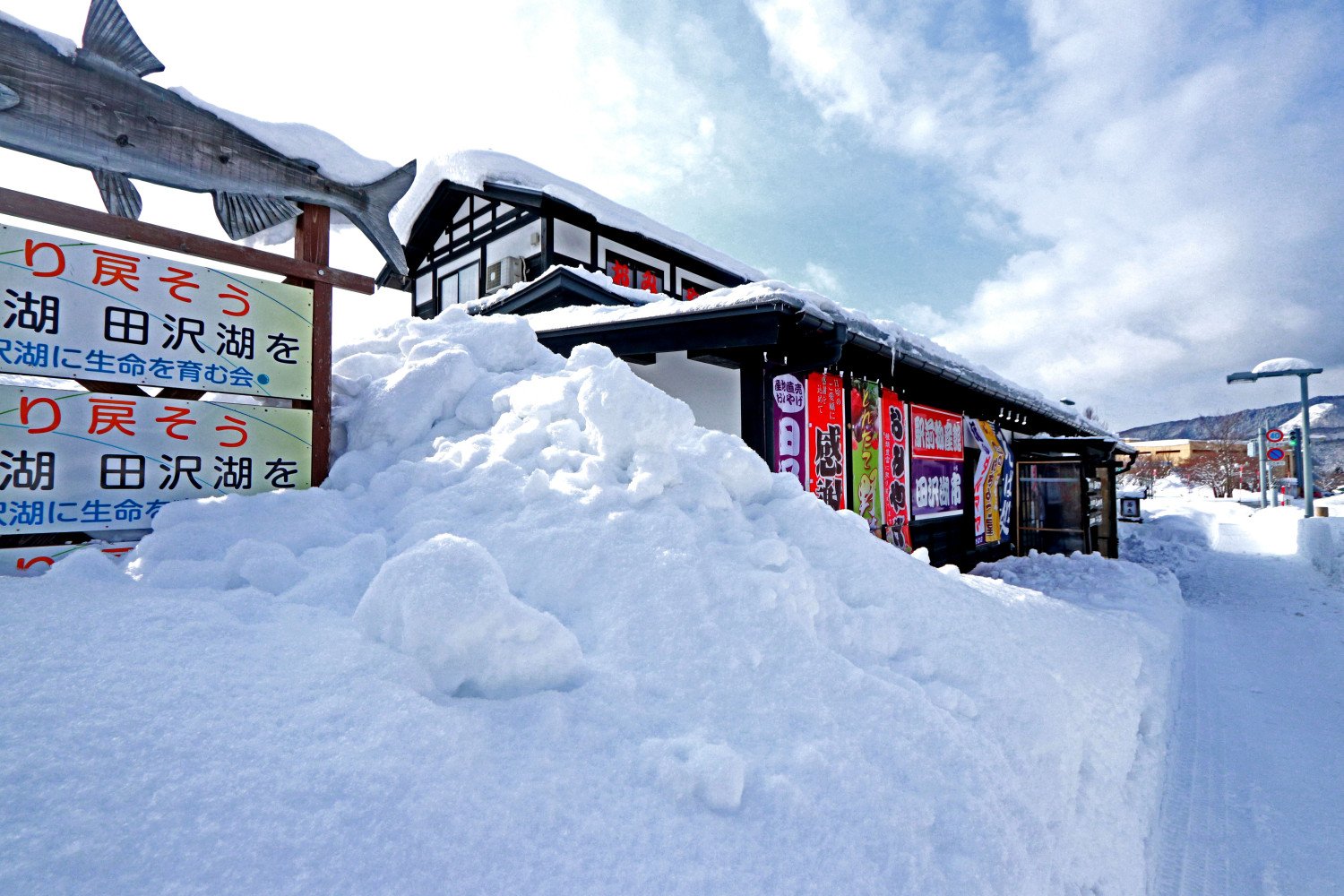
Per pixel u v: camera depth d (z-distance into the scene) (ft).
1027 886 5.58
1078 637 11.94
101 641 5.13
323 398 10.56
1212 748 13.08
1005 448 36.70
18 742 3.87
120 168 8.77
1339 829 10.12
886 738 6.46
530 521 8.87
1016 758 7.22
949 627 9.22
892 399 24.81
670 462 9.88
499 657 5.69
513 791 4.56
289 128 10.29
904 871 5.05
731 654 6.98
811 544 10.07
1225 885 8.70
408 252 45.93
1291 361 53.01
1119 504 79.97
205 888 3.30
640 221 38.22
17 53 7.99
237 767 4.06
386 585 5.92
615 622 7.20
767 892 4.50
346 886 3.51
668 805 4.96
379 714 4.75
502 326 14.87
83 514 8.14
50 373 7.91
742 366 19.35
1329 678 17.88
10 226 7.72
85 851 3.31
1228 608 27.89
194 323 9.15
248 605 6.61
